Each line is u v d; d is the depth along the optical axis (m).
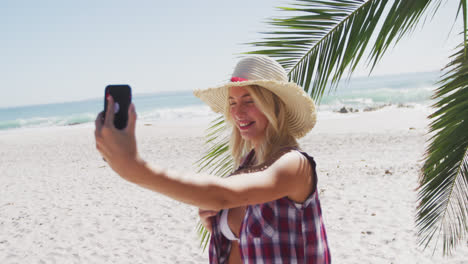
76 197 7.72
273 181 1.08
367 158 9.57
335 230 5.11
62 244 5.26
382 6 1.81
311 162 1.22
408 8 1.68
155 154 12.85
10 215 6.70
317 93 2.06
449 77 1.77
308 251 1.25
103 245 5.16
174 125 22.98
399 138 12.29
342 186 7.16
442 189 2.07
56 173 10.45
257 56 1.40
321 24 1.95
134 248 5.01
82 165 11.42
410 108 23.70
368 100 38.34
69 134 21.48
